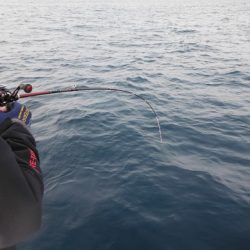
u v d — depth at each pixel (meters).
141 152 5.58
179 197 4.32
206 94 9.76
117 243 3.46
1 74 11.89
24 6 50.56
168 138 6.30
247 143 6.26
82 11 44.09
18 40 20.72
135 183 4.60
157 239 3.53
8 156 1.25
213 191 4.50
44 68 13.05
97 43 20.34
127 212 3.95
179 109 8.20
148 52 17.42
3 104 1.63
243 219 3.91
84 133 6.31
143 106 8.28
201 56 16.53
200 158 5.54
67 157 5.33
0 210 1.15
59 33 24.44
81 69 12.98
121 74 12.19
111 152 5.54
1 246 1.18
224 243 3.50
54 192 4.31
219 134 6.65
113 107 8.02
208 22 33.22
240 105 8.76
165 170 5.02
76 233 3.58
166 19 35.53
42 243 3.42
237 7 54.00
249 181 4.85
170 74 12.41
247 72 12.98
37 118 7.15
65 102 8.30
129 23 31.61
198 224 3.79
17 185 1.21
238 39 22.62
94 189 4.42
